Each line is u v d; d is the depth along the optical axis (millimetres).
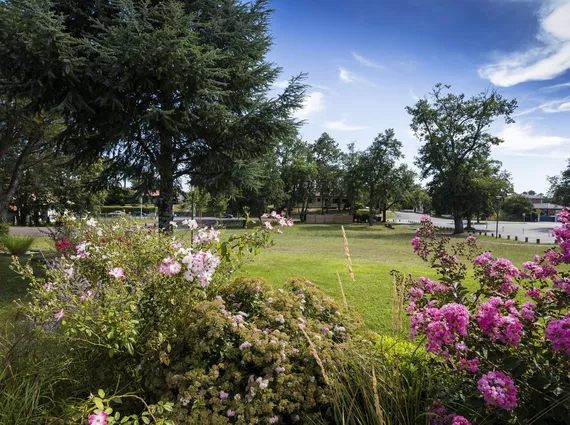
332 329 2666
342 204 72125
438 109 30781
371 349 2375
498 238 27234
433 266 2725
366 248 17766
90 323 2408
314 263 11305
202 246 2848
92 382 2406
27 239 11758
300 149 48031
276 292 2893
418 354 2410
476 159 30391
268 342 2158
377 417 1757
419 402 2010
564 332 1644
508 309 2010
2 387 2176
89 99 8203
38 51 6785
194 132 9227
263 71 10539
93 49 7203
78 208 30562
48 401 2213
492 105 28609
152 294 2549
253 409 1861
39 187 25828
